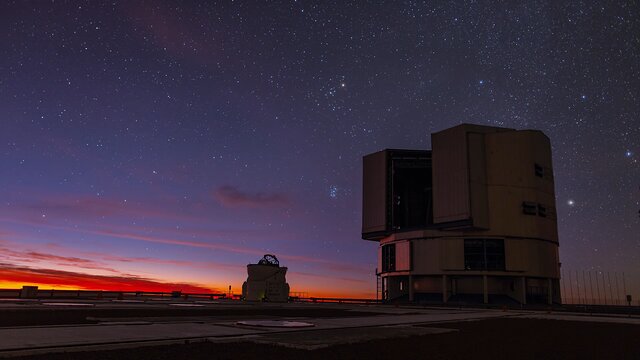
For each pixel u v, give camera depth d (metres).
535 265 84.69
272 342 16.17
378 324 26.33
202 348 14.49
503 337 21.20
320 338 17.83
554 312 55.19
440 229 88.19
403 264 91.62
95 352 13.31
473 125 88.31
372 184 103.00
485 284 83.81
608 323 33.00
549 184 91.12
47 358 12.02
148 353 13.30
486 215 85.31
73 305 38.41
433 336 20.78
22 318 24.20
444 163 89.25
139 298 70.75
